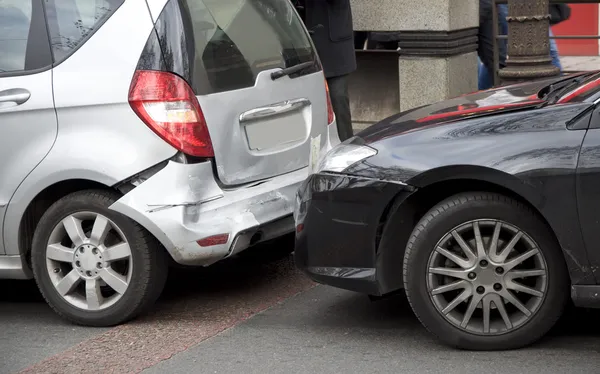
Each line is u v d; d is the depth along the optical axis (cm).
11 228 537
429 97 970
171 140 507
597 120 439
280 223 550
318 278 487
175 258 511
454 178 452
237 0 558
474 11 983
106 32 520
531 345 471
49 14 532
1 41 538
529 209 450
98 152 512
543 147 442
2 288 629
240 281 609
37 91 523
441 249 460
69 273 533
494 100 502
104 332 528
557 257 451
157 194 507
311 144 554
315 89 593
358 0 983
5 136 529
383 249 473
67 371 478
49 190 537
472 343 465
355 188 470
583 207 436
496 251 457
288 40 584
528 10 734
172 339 511
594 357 454
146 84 508
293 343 496
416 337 493
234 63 539
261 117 550
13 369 484
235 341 503
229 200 525
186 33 517
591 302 445
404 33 970
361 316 531
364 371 453
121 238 525
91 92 514
